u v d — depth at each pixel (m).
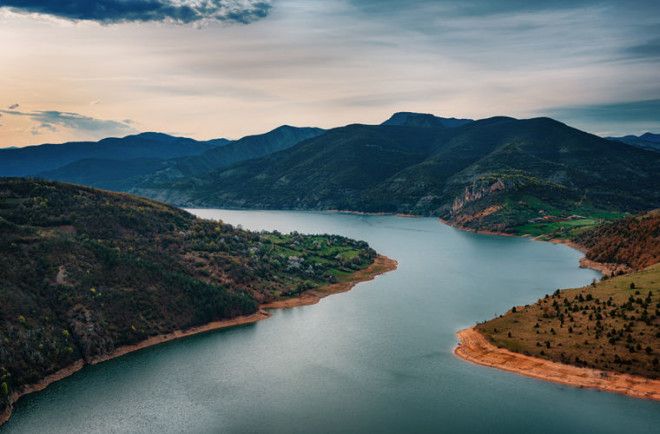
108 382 141.00
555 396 127.12
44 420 120.00
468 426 113.31
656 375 128.62
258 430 113.19
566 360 141.00
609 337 146.38
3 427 117.25
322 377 141.12
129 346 167.00
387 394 129.88
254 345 168.62
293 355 158.38
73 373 148.00
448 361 151.25
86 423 118.12
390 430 112.38
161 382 140.00
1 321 147.25
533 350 149.12
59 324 160.50
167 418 119.69
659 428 111.38
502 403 124.06
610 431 110.56
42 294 167.50
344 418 117.81
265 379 140.50
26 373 138.00
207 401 128.00
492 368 145.25
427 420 116.44
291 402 126.38
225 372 146.00
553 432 110.56
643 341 141.25
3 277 164.12
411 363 149.75
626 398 124.31
